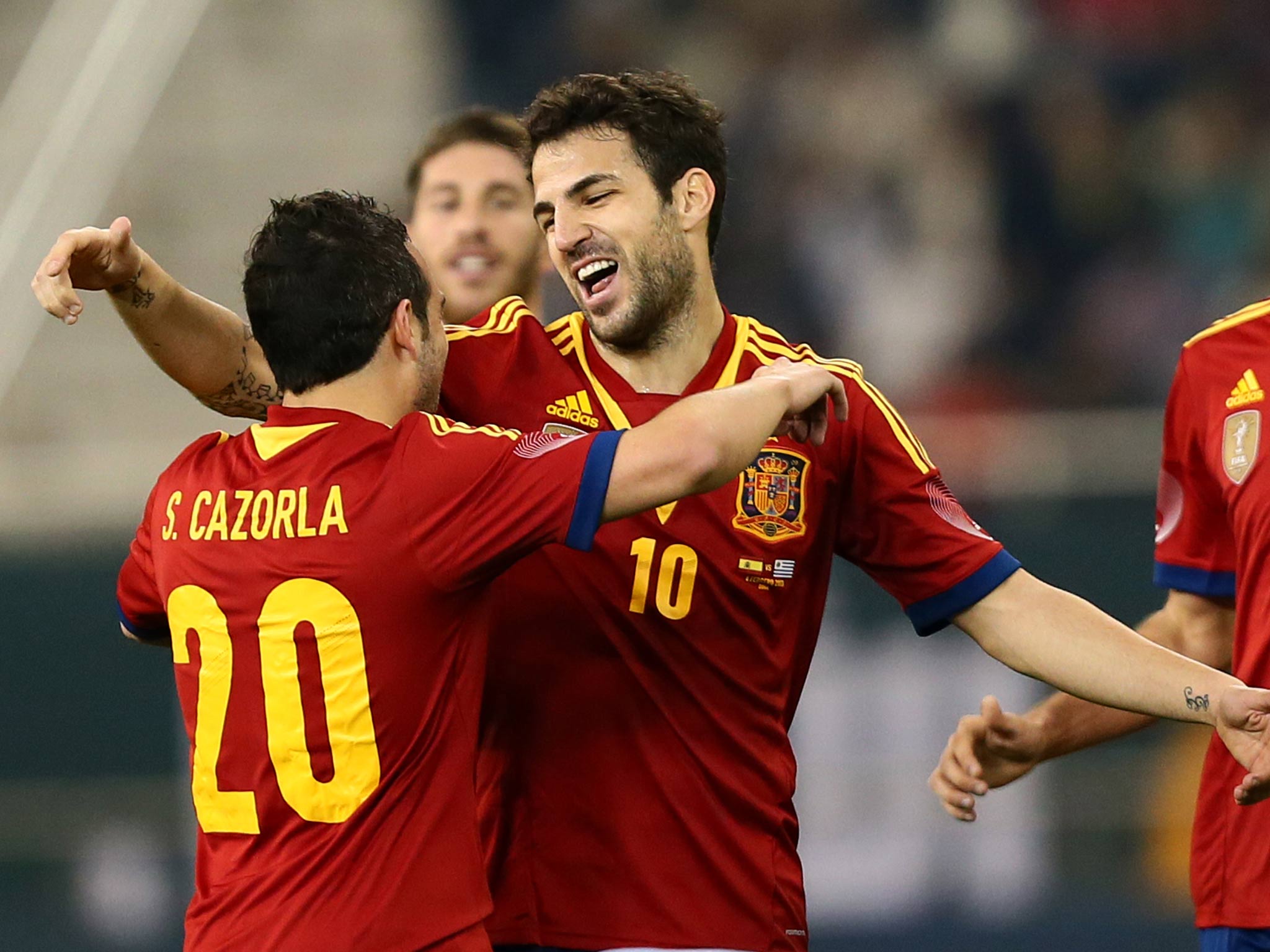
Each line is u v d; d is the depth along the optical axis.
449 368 11.22
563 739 10.78
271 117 37.03
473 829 9.86
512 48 37.97
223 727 9.69
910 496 11.19
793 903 11.15
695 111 11.08
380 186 36.44
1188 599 12.99
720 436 9.57
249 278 10.12
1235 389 12.25
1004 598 11.12
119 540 23.88
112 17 36.03
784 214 35.72
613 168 10.77
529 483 9.48
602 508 9.46
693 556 10.80
